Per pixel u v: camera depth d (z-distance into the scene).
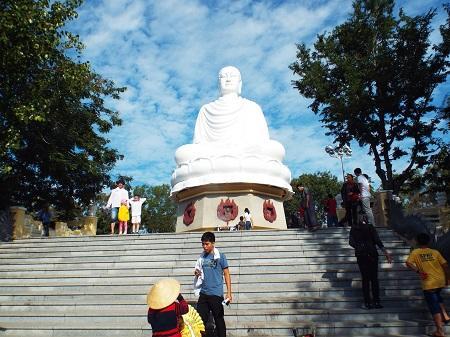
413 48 26.66
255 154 22.66
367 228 10.18
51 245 15.65
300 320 9.77
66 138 23.73
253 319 9.84
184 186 22.36
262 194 22.50
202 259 8.00
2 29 11.84
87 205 27.53
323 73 28.81
